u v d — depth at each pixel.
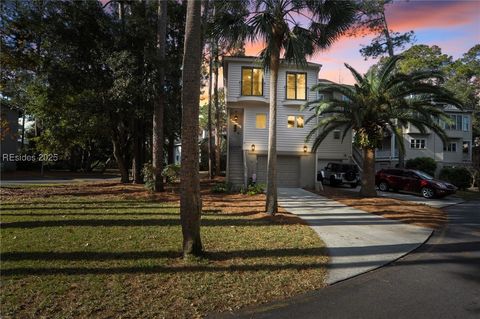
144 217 9.83
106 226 8.53
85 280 5.00
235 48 12.34
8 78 18.20
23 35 16.19
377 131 17.25
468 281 5.63
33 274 5.16
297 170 22.70
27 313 4.00
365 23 26.19
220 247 6.99
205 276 5.36
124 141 22.69
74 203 12.27
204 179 27.77
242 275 5.50
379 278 5.74
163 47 16.72
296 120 22.31
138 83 16.03
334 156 26.50
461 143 38.47
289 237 8.11
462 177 26.17
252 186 18.02
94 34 16.98
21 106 30.05
